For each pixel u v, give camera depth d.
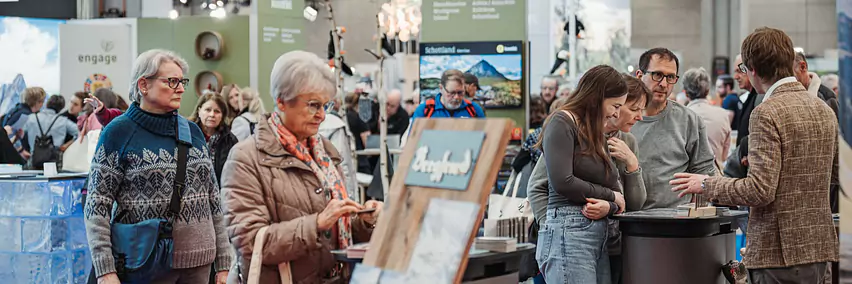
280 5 10.23
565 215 3.82
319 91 2.95
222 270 3.96
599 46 12.63
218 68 10.15
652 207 4.54
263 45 10.05
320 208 2.99
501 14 8.73
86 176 5.85
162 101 3.73
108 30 9.94
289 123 3.00
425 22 8.84
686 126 4.63
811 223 3.54
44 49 11.99
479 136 2.41
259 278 2.87
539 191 4.11
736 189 3.56
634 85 4.15
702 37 17.92
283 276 2.91
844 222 3.20
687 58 17.95
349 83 13.86
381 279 2.51
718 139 6.89
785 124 3.48
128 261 3.59
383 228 2.58
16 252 5.66
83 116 8.55
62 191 5.64
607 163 3.84
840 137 3.19
